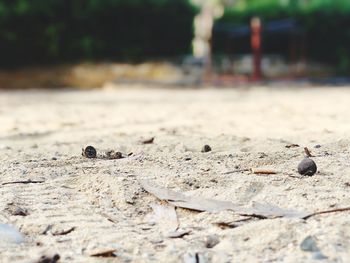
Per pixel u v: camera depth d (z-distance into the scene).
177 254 0.43
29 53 3.22
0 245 0.45
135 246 0.44
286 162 0.62
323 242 0.43
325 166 0.60
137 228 0.48
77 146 0.79
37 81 3.18
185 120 1.17
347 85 2.88
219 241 0.44
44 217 0.49
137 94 2.38
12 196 0.53
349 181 0.55
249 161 0.63
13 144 0.85
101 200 0.52
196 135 0.88
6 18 3.18
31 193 0.54
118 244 0.45
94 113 1.40
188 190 0.54
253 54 3.15
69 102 1.87
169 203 0.51
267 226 0.45
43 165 0.64
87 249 0.44
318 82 3.01
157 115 1.31
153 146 0.76
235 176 0.57
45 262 0.42
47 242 0.45
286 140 0.79
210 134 0.90
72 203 0.52
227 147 0.75
